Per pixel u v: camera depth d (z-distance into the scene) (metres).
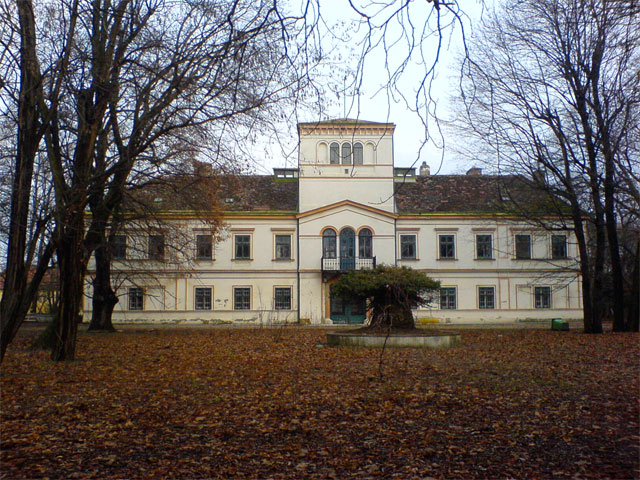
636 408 8.88
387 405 9.30
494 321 41.19
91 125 14.40
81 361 15.63
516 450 6.85
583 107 23.75
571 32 22.30
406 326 20.02
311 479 5.91
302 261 40.38
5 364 14.78
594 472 6.00
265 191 43.16
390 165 40.94
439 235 41.34
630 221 27.03
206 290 40.38
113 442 7.30
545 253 41.75
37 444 7.20
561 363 14.45
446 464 6.37
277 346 20.17
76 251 15.63
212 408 9.27
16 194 11.62
